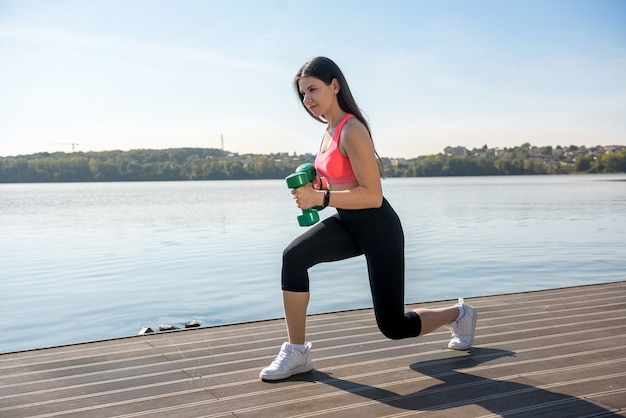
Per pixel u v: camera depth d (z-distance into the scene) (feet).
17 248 44.29
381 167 9.93
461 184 234.58
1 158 348.38
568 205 87.81
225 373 10.41
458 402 8.78
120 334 19.77
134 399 9.22
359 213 9.78
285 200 123.44
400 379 9.89
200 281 29.30
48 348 12.13
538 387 9.34
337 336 12.74
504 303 15.69
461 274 30.27
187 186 287.48
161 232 55.11
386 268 9.84
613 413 8.25
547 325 13.29
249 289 27.14
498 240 44.80
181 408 8.80
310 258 9.96
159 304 24.26
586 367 10.30
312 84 9.73
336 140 9.74
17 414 8.70
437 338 12.50
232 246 43.27
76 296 26.20
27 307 24.16
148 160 360.48
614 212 72.95
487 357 11.01
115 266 34.60
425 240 45.14
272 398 9.13
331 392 9.34
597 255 36.76
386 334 10.28
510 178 376.27
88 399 9.25
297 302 9.98
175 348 12.02
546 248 40.24
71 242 47.83
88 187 288.51
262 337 12.79
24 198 146.82
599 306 15.11
